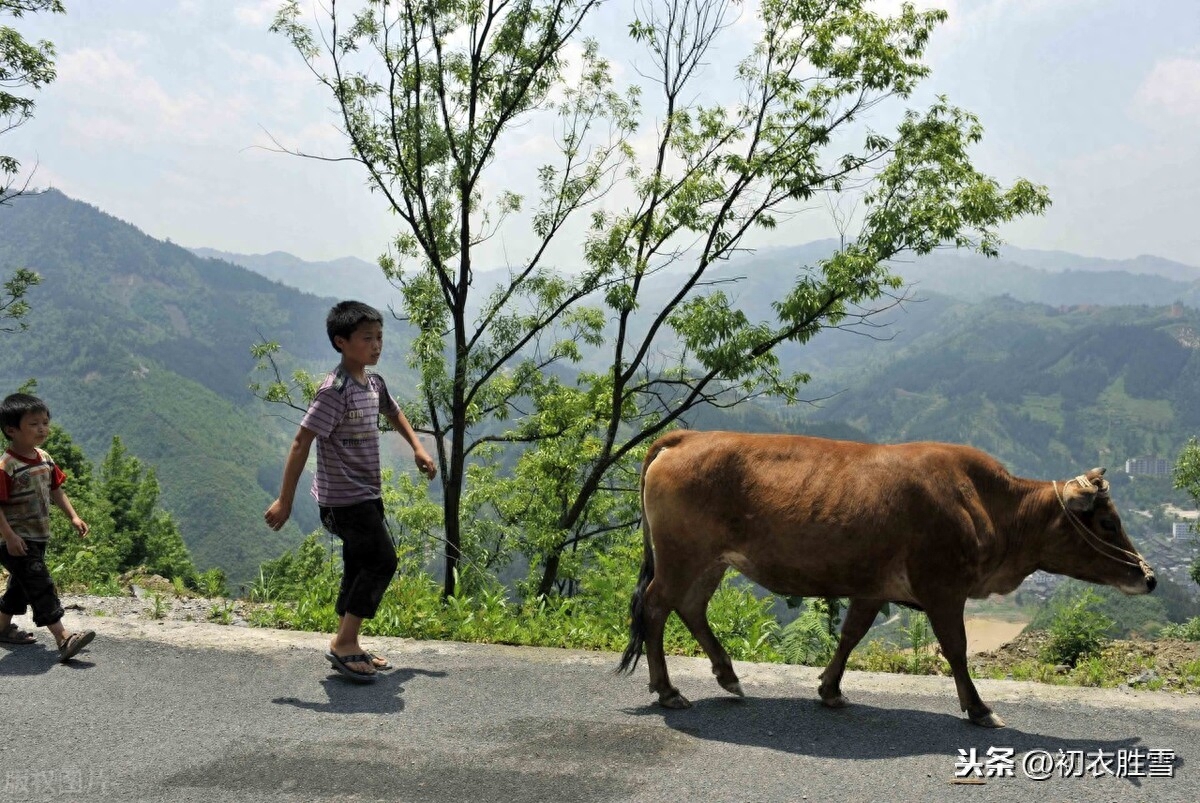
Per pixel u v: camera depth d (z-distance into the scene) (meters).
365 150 13.87
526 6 13.41
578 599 9.48
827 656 8.10
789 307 12.97
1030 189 12.17
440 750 4.46
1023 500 5.30
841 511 4.92
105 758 4.24
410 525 17.58
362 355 5.52
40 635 6.27
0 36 14.74
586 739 4.67
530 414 16.38
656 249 14.29
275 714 4.92
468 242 13.97
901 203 12.80
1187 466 42.84
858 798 3.99
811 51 13.01
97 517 38.78
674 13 13.76
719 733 4.82
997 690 5.80
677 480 5.20
